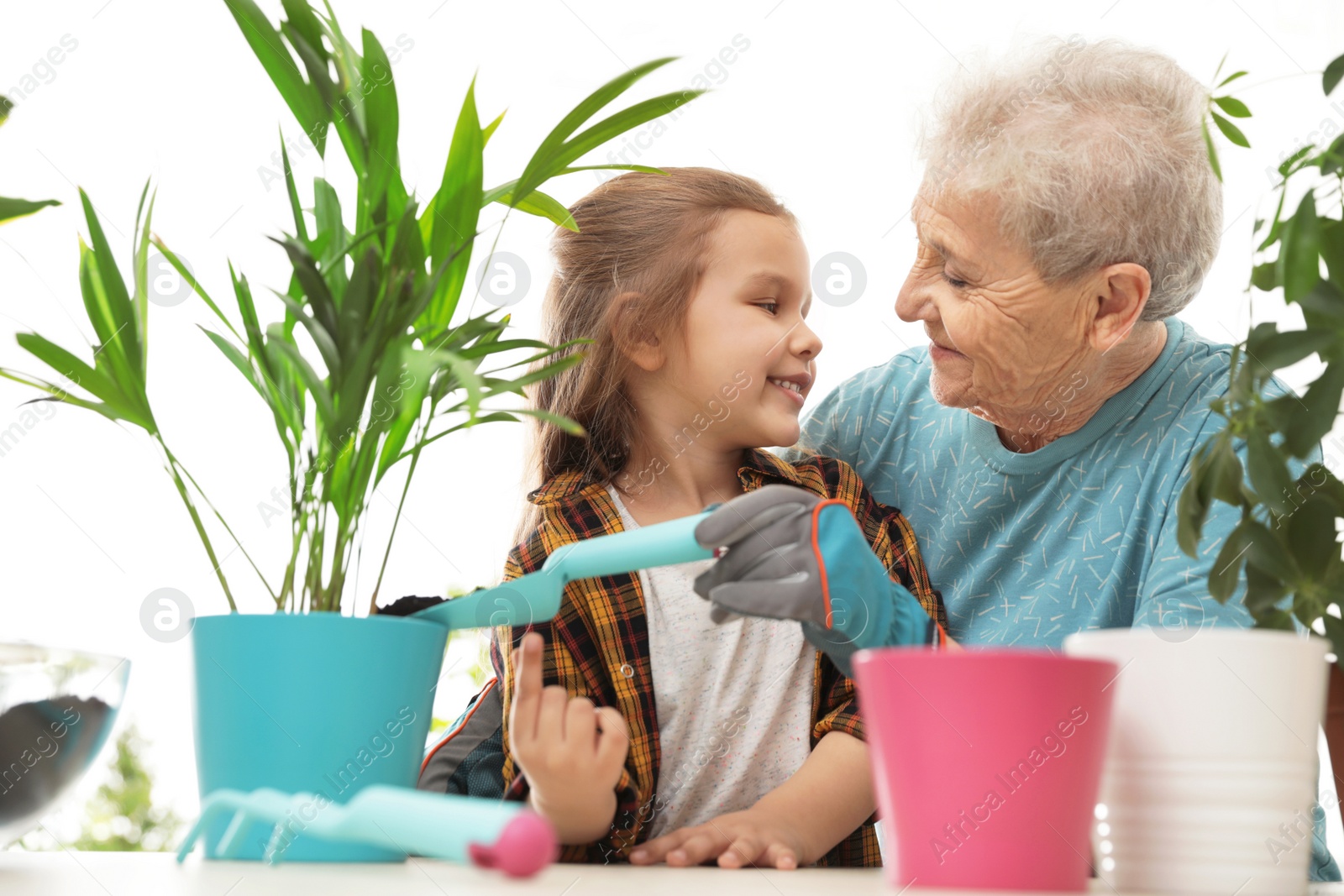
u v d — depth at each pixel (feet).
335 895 1.31
